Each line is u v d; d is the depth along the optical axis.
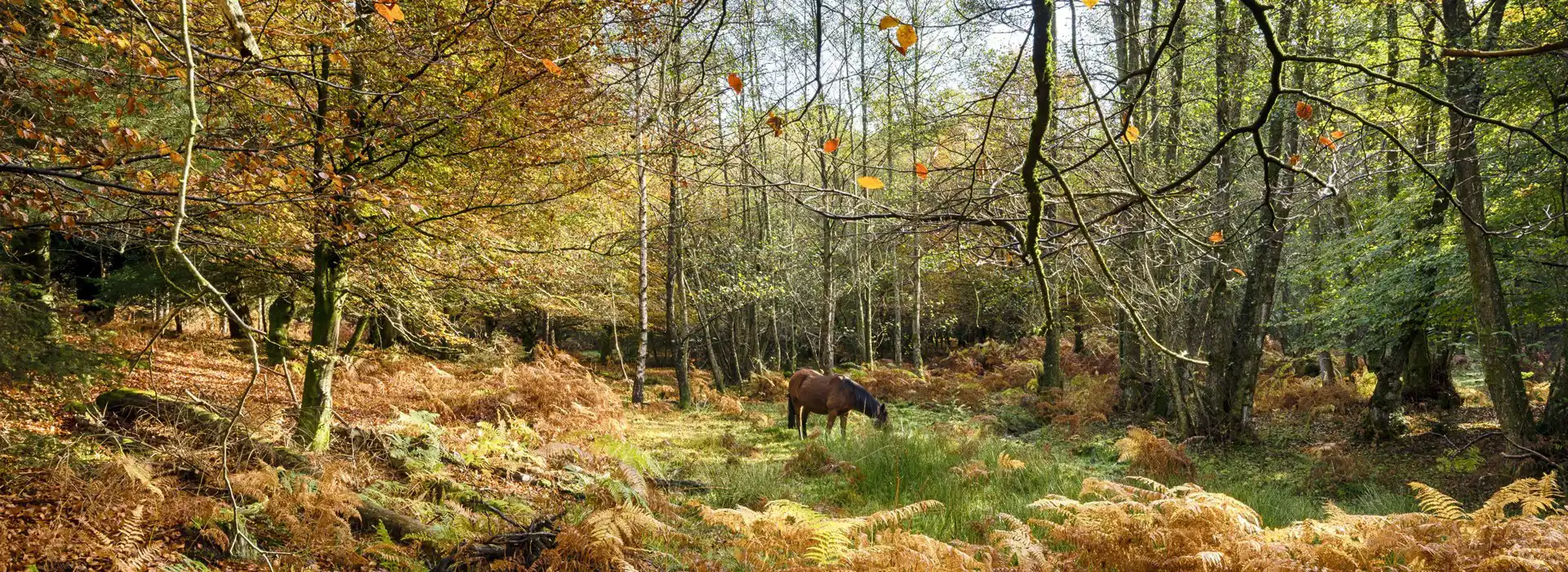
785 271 21.34
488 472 8.30
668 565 5.21
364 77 6.30
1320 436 11.98
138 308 12.99
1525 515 4.73
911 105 11.82
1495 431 10.25
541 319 24.16
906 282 27.98
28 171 3.49
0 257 6.71
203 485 5.88
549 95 5.98
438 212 6.92
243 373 12.47
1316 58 1.18
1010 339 31.98
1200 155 10.03
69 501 5.12
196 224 4.45
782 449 11.81
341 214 6.28
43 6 3.80
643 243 15.30
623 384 19.58
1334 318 12.75
